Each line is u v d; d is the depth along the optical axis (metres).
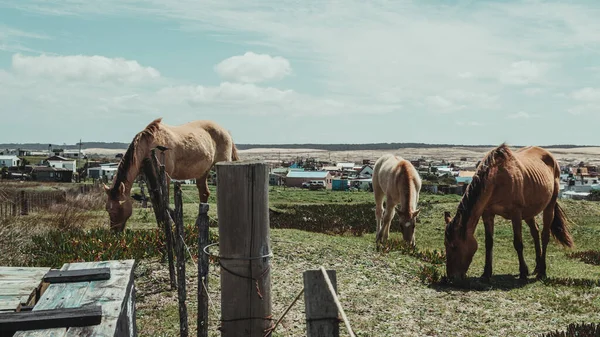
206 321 4.82
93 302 2.93
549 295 9.42
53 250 10.46
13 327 2.43
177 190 7.01
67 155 167.00
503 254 15.39
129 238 10.84
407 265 11.44
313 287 2.92
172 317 7.30
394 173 14.31
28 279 3.72
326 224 21.36
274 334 6.81
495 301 8.92
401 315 7.93
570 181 84.69
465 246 9.95
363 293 9.02
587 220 24.61
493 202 10.34
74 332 2.45
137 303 7.93
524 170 10.59
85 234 12.15
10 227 11.68
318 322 2.90
